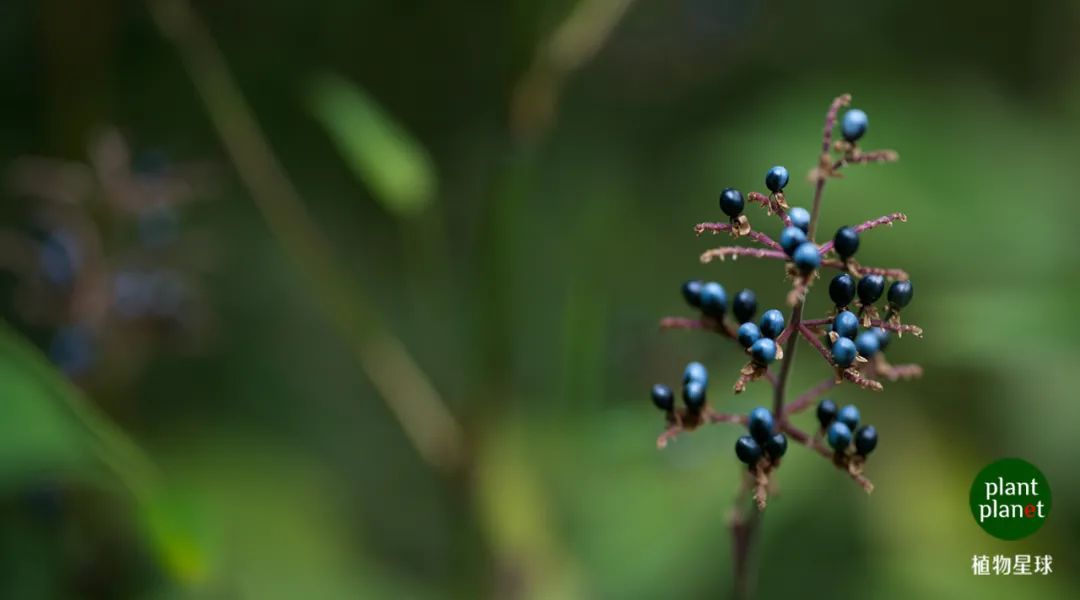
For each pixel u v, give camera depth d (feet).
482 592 3.46
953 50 5.67
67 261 3.34
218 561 3.20
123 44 4.12
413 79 5.01
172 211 3.69
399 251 5.08
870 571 4.02
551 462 3.65
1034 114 5.04
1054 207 4.36
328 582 3.71
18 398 2.64
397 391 3.35
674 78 5.95
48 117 3.74
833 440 2.51
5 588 3.13
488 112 5.13
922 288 4.21
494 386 3.38
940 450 4.31
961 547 4.10
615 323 4.13
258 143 3.20
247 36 4.62
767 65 5.75
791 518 4.02
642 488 3.75
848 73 5.25
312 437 4.47
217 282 4.54
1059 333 3.59
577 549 3.65
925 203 4.28
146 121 4.36
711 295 2.56
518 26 3.16
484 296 3.34
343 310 3.29
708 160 4.86
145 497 2.68
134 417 3.70
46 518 3.15
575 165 5.57
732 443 3.69
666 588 3.65
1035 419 4.24
